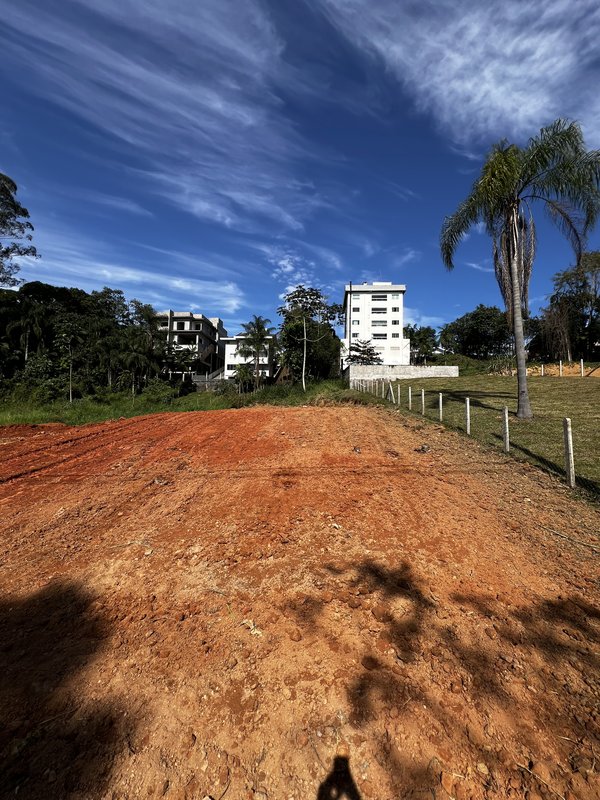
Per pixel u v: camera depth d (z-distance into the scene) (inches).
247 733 80.0
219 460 316.8
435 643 102.3
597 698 84.9
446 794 67.8
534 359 1913.1
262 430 453.1
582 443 303.3
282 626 110.6
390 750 75.2
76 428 559.8
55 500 235.3
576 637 103.7
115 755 76.8
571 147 399.2
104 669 98.0
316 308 1784.0
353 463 287.7
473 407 535.2
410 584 129.9
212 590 131.1
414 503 204.5
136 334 1691.7
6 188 1237.7
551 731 78.0
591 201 405.7
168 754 76.8
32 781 71.9
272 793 69.4
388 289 2637.8
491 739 76.8
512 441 329.1
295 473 268.4
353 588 128.3
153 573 144.3
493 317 2650.1
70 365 1304.1
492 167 411.2
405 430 414.0
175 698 88.7
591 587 126.5
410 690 87.7
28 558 161.2
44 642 109.3
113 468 307.3
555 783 68.8
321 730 79.5
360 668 94.5
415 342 2613.2
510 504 199.5
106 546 168.7
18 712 86.2
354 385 1278.3
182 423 546.9
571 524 173.6
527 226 441.1
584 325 1691.7
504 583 130.1
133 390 1428.4
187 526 186.1
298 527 178.1
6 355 1309.1
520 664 94.7
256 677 93.2
